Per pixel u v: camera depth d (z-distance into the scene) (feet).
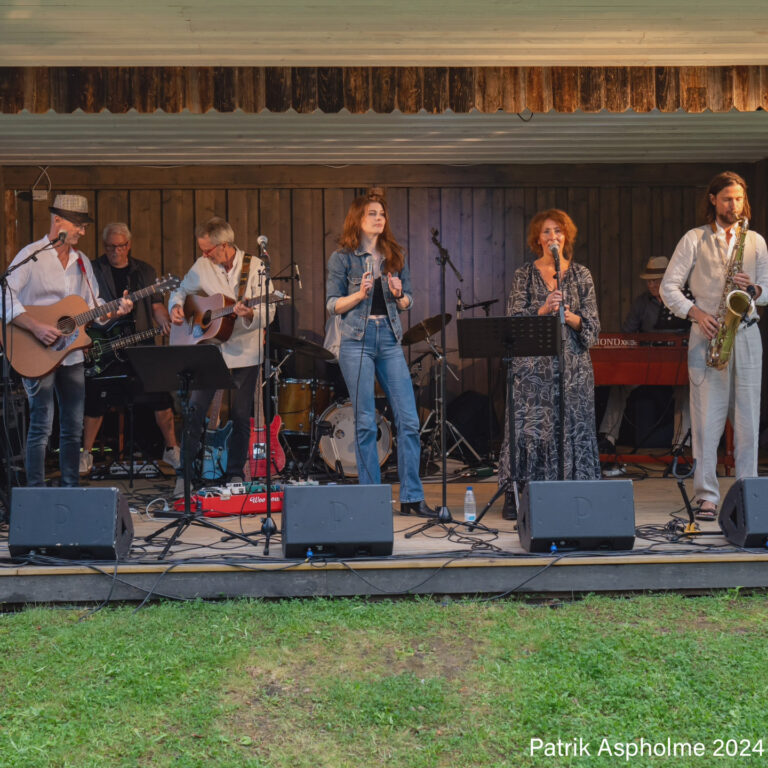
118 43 16.74
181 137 25.62
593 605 13.41
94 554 13.64
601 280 29.94
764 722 9.75
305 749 9.41
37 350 16.16
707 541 14.76
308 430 24.62
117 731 9.73
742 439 16.03
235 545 15.03
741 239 15.83
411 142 26.66
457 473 24.77
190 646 11.76
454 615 13.00
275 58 17.75
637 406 26.43
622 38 17.04
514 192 29.86
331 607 13.20
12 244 28.53
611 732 9.64
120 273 23.85
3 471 18.66
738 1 15.47
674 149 27.94
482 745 9.43
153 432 26.43
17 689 10.64
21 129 24.56
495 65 18.39
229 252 20.22
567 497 13.88
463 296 29.71
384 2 15.28
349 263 16.63
